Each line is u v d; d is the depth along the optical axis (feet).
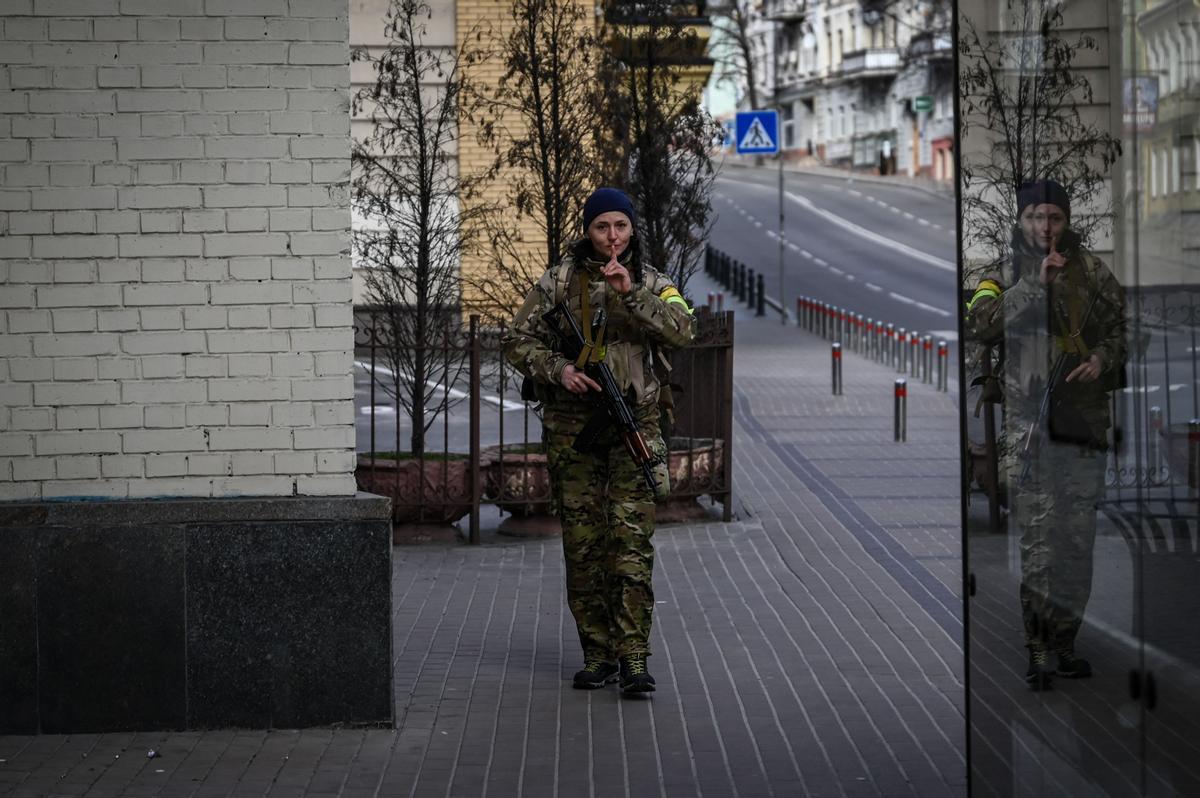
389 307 36.09
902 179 251.39
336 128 19.25
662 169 38.34
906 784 17.25
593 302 20.89
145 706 19.31
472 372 33.55
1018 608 13.15
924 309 121.80
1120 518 11.99
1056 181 12.49
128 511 19.17
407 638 24.72
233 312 19.29
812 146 309.63
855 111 285.84
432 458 34.68
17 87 18.93
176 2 19.02
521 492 34.30
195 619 19.31
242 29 19.13
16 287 19.06
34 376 19.15
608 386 20.76
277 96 19.19
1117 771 12.12
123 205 19.11
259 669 19.44
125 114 19.06
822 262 158.20
